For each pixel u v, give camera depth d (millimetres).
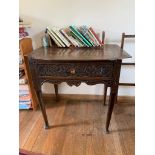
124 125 1887
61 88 2432
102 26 2172
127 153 1503
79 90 2420
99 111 2174
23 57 1973
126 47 2197
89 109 2225
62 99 2443
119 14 2121
